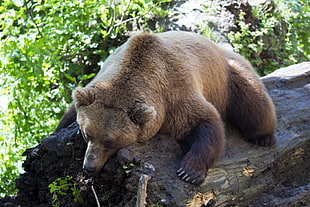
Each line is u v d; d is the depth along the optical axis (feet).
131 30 30.68
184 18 30.68
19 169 21.98
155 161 13.99
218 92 16.94
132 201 13.46
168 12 30.86
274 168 17.10
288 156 17.65
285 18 34.42
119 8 29.14
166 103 14.60
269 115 16.97
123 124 13.48
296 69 22.71
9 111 25.54
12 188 20.67
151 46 14.60
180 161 14.03
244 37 30.63
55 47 26.73
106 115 13.48
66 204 15.43
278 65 32.09
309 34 36.58
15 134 24.29
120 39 29.71
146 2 29.50
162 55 14.75
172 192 13.38
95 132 13.41
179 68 14.90
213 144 14.26
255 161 16.12
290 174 17.94
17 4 26.09
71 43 27.35
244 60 18.42
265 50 31.55
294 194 16.29
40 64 24.62
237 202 15.31
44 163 15.88
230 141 16.93
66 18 26.50
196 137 14.44
